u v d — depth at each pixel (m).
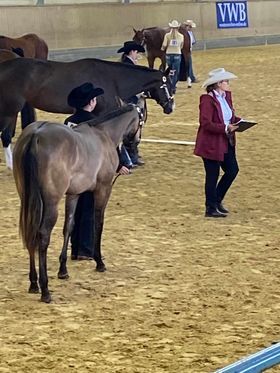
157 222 11.05
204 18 36.25
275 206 12.02
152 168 14.52
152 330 7.23
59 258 9.16
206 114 11.05
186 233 10.54
